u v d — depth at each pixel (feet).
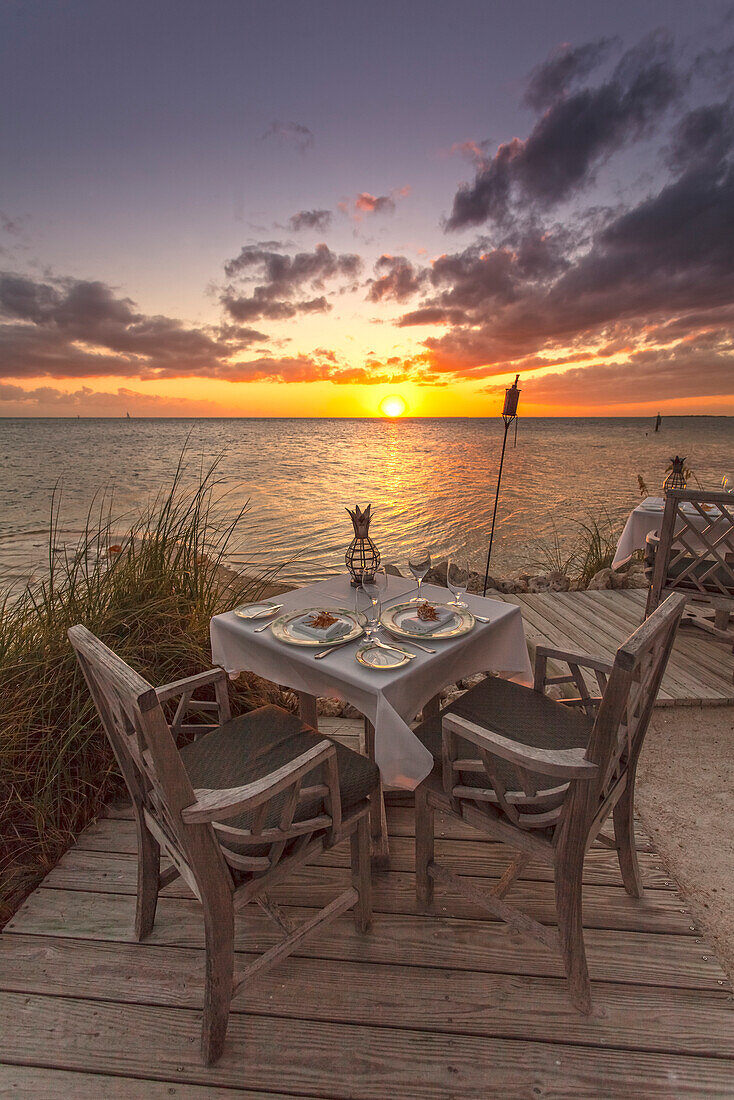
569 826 4.48
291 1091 4.42
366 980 5.31
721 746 9.30
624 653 3.82
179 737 9.09
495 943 5.69
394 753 5.36
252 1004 5.10
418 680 6.07
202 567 11.20
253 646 7.04
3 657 7.96
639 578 17.89
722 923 5.99
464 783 5.37
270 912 5.43
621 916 5.97
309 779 5.32
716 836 7.33
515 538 31.94
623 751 5.49
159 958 5.58
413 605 7.63
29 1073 4.57
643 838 7.23
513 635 7.54
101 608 9.27
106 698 4.58
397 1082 4.47
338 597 8.20
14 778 7.19
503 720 6.14
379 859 6.63
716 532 13.75
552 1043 4.74
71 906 6.19
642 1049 4.68
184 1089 4.45
